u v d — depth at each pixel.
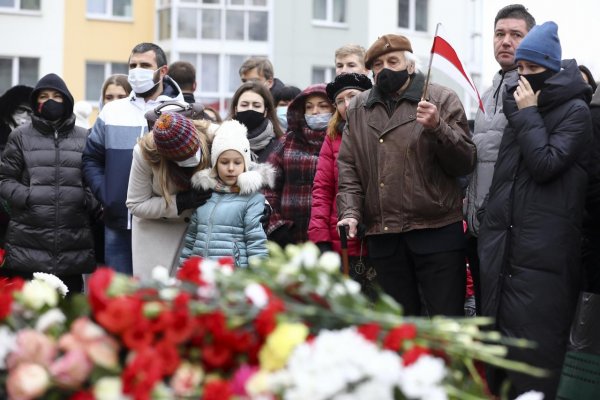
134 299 4.99
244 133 9.28
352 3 51.53
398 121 8.91
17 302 5.29
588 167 8.53
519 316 8.12
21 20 47.94
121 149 10.42
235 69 51.28
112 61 49.50
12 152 11.06
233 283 5.20
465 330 5.32
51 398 4.87
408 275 9.02
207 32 50.94
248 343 4.96
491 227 8.37
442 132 8.53
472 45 55.19
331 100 9.95
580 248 8.33
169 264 9.50
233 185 9.19
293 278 5.18
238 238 9.11
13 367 4.95
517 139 8.23
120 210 10.27
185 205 9.23
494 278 8.28
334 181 9.73
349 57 11.12
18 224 10.98
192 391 4.82
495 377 8.20
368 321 5.09
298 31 51.16
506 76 9.27
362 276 9.48
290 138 10.44
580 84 8.26
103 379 4.81
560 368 8.12
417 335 5.14
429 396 4.75
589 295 9.25
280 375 4.74
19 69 48.06
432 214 8.81
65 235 10.97
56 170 10.98
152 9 50.44
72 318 5.23
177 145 8.99
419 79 9.00
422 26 53.38
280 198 10.37
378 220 8.95
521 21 9.27
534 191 8.21
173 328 4.91
